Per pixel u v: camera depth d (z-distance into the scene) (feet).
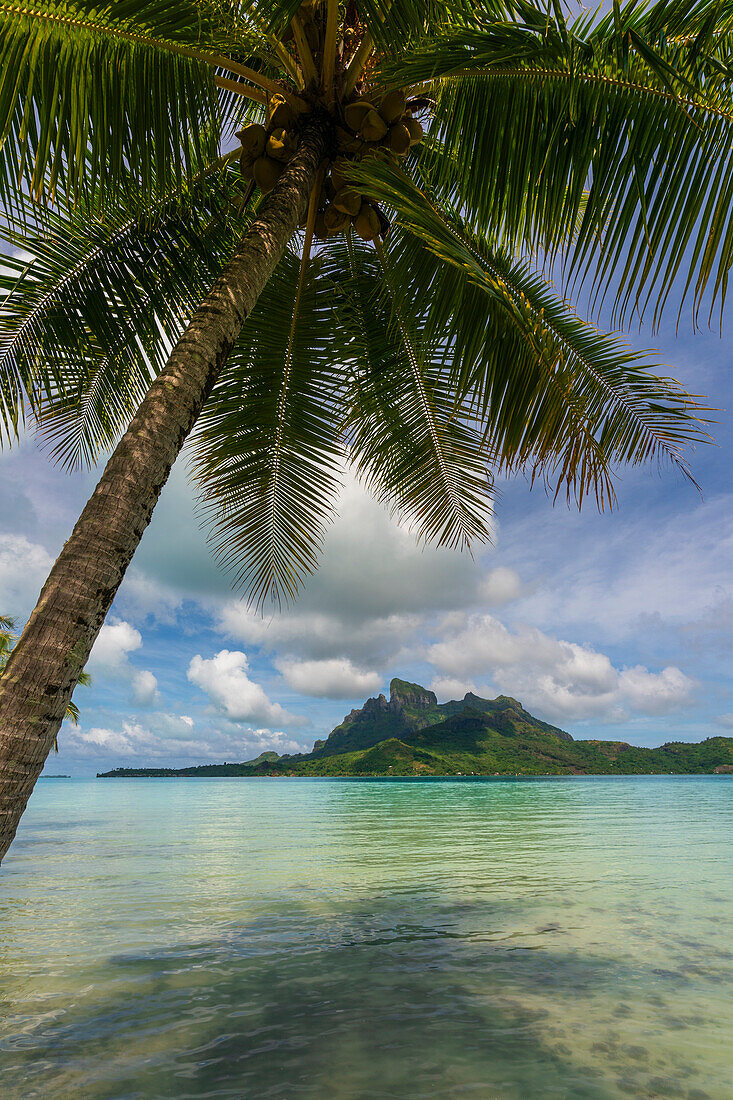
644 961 15.19
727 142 10.80
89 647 6.42
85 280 16.61
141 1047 10.49
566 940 17.08
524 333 13.23
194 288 18.74
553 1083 9.14
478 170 13.60
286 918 19.84
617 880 26.50
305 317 20.99
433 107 14.16
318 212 15.57
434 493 22.13
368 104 13.61
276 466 21.26
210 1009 12.20
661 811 77.15
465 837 45.68
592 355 16.94
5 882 26.45
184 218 18.25
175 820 65.92
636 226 11.69
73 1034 11.07
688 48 10.51
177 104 11.68
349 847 39.60
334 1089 8.96
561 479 16.11
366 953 15.97
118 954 15.94
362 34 14.70
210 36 11.37
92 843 42.24
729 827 53.36
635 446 16.80
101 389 18.51
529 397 15.66
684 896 23.06
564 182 12.53
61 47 9.82
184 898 22.94
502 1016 11.78
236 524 20.99
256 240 10.73
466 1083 9.14
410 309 17.61
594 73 11.46
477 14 12.03
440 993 13.05
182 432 8.17
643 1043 10.56
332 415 21.34
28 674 5.90
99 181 12.14
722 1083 9.17
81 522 6.96
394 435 21.98
